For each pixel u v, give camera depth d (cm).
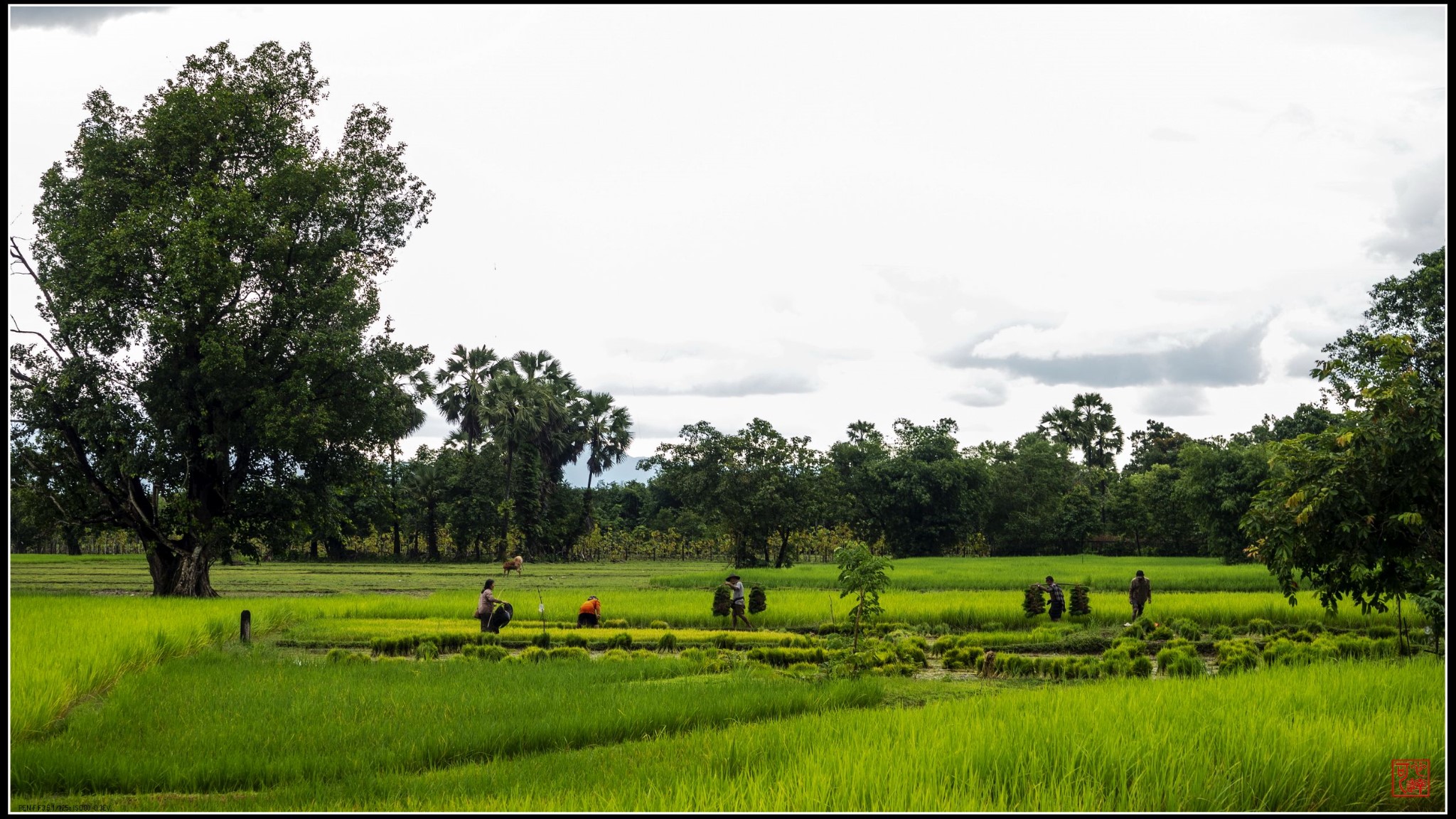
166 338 3566
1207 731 1094
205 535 3888
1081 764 985
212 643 2345
